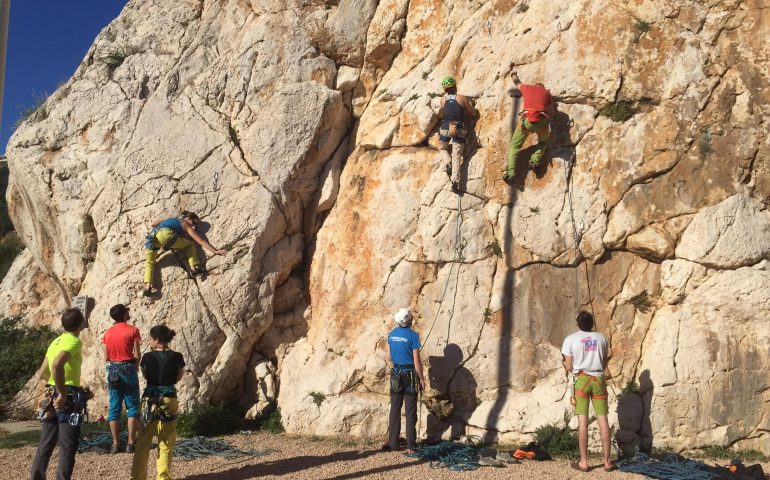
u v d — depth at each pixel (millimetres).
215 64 10969
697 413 7867
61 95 11461
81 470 6840
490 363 8734
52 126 10859
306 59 10719
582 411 7211
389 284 9391
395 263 9438
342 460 7438
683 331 8148
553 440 7957
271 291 9812
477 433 8500
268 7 11141
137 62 11148
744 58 8680
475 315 8953
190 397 9250
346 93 10867
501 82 9602
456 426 8656
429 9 10562
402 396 8117
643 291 8539
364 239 9742
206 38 11266
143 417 6098
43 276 12922
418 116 9969
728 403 7832
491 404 8570
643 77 8891
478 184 9375
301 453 7805
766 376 7824
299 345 9891
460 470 6980
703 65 8750
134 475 6051
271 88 10609
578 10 9398
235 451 7777
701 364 7973
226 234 9773
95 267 10070
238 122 10492
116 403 7754
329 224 10297
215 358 9516
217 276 9594
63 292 11453
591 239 8703
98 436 8312
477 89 9758
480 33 10039
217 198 10000
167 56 11203
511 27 9859
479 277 9070
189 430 8836
